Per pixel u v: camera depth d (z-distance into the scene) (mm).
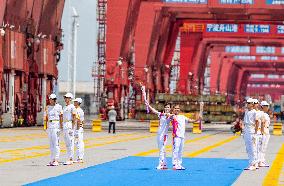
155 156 34969
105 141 51125
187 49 163125
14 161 30250
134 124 102875
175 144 27344
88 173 25141
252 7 113000
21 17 81438
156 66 142000
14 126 80562
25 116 83625
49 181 22125
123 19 113438
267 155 37375
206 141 53312
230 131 79500
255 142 27734
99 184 21562
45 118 28219
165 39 143750
